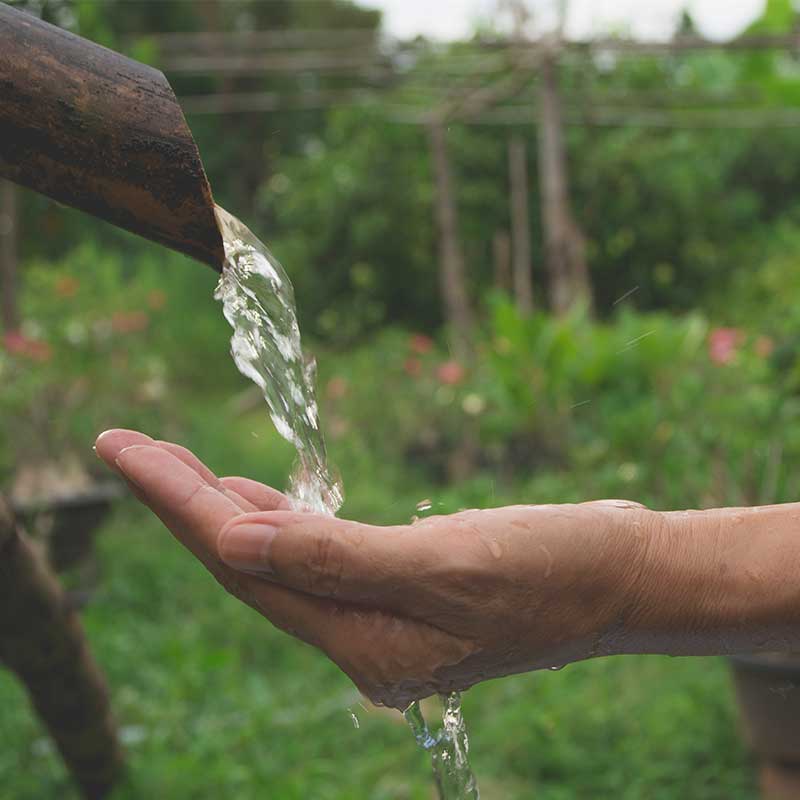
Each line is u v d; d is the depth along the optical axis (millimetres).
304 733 3668
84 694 2385
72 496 4383
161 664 4301
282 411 1318
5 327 7824
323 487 1400
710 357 6488
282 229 16797
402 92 10125
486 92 10289
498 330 7223
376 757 3484
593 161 13852
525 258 11859
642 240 13820
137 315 8852
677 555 1158
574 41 8211
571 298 8398
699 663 4090
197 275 14875
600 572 1120
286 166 16547
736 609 1164
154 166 1045
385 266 14414
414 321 14602
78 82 1016
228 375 13219
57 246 9141
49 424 5348
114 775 2789
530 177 14320
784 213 14766
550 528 1111
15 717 3584
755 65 9805
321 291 14750
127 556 5512
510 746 3512
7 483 5109
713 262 13789
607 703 3779
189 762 3178
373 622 1100
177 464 1096
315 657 4520
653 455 5059
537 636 1137
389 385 8648
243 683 4203
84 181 1049
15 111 1005
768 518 1201
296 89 19891
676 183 13836
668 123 11844
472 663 1134
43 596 2025
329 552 1032
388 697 1158
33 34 1012
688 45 8000
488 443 7020
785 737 2975
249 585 1102
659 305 13906
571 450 6090
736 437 4664
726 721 3580
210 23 19312
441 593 1066
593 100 11617
